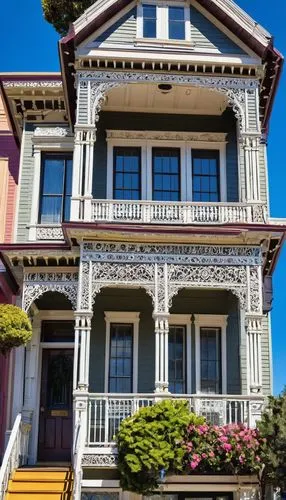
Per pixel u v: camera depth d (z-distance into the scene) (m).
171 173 18.98
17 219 18.84
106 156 19.00
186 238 15.93
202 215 16.70
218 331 18.31
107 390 17.59
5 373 18.00
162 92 18.44
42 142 19.33
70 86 18.14
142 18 17.84
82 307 15.59
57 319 18.45
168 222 16.52
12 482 14.28
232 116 19.50
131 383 17.75
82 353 15.27
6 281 17.89
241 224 15.93
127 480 13.83
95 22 17.25
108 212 16.52
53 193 19.09
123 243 16.00
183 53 17.39
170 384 17.88
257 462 13.91
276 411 14.27
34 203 18.83
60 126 19.69
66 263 16.58
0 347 15.26
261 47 17.33
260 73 17.56
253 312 15.77
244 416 15.15
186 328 18.23
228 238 15.99
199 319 18.22
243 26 17.47
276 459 13.63
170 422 14.02
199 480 14.59
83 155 16.78
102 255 15.91
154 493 14.96
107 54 17.20
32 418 17.55
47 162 19.34
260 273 16.02
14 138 20.91
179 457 13.75
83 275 15.78
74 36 16.98
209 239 16.00
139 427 13.94
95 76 17.28
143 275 15.85
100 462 14.40
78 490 13.20
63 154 19.39
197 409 15.14
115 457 14.43
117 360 17.91
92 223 15.70
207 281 15.91
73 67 17.64
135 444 13.76
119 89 18.23
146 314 18.17
